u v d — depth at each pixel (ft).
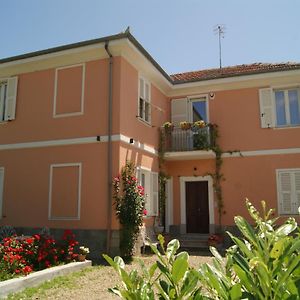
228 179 45.96
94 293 21.63
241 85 47.24
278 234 5.99
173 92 50.90
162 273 6.28
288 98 45.68
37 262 27.27
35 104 40.63
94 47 36.96
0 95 43.62
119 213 34.17
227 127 47.11
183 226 47.75
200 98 49.90
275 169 44.19
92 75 38.24
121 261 6.70
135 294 6.03
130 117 38.86
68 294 21.36
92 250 34.83
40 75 40.96
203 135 45.60
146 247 38.55
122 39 35.60
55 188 37.91
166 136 47.65
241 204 44.86
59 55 38.68
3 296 20.40
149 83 45.16
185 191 48.83
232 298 5.44
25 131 40.57
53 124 39.24
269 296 5.43
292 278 5.70
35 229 37.93
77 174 37.17
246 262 6.15
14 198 39.73
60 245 31.53
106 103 37.11
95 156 36.68
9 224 39.29
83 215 36.01
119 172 35.55
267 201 43.86
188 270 6.35
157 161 46.42
